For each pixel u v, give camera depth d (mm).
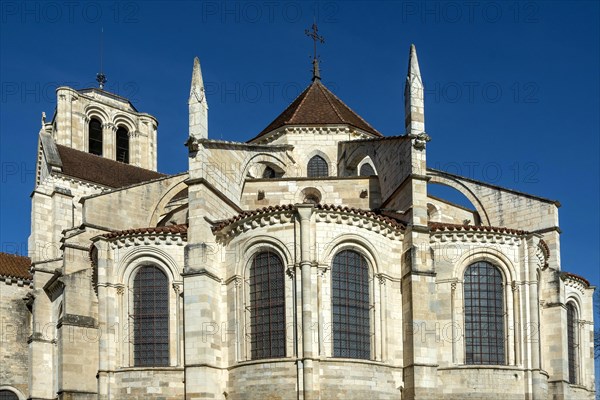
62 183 69125
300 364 41281
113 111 84875
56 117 81125
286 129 63594
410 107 49094
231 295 44844
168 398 44156
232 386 43500
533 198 54469
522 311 46188
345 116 66625
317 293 42469
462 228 46688
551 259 52500
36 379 58656
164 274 46188
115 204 55094
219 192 48188
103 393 44688
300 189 54688
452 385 44688
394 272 45938
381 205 52031
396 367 44375
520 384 45219
